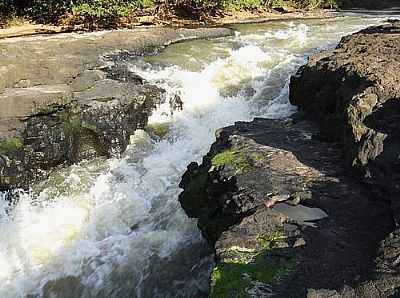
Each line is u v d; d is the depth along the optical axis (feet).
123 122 28.53
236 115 32.35
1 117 25.07
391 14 63.31
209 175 19.95
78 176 26.30
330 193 17.35
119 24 51.88
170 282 20.11
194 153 28.96
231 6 59.26
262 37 44.70
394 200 15.61
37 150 25.46
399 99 19.19
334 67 26.18
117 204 25.02
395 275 11.85
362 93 20.17
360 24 51.60
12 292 21.06
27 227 23.59
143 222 23.85
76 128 26.96
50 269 21.83
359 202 16.75
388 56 26.27
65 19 52.70
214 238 18.16
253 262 13.97
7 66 30.17
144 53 38.70
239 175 18.61
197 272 19.71
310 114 26.73
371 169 17.43
